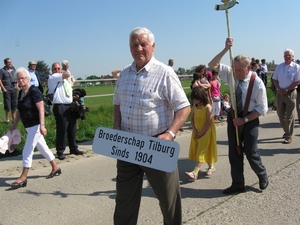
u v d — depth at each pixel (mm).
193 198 4438
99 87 22422
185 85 21672
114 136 2949
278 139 8047
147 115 2855
